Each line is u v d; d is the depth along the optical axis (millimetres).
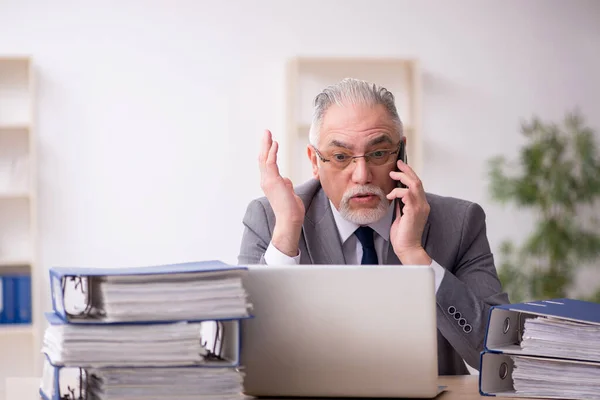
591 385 1331
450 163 5512
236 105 5297
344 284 1369
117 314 1195
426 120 5500
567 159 5523
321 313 1367
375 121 2041
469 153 5535
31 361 5109
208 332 1385
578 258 5371
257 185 5301
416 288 1371
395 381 1370
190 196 5238
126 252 5180
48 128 5129
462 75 5547
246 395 1383
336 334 1368
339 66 5387
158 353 1207
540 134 5469
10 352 5094
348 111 2047
